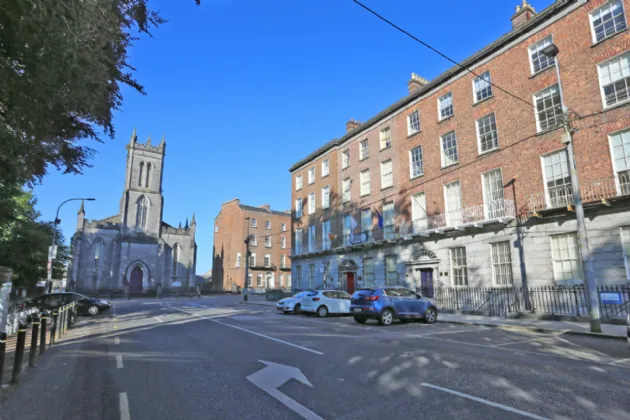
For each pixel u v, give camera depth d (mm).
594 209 15336
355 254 29250
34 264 26703
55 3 3627
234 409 5129
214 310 25109
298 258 37344
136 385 6348
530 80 18594
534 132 18141
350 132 31281
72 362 8234
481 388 5891
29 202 27047
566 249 16328
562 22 17578
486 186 20328
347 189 31641
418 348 9414
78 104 5414
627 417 4648
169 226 67812
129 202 61781
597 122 15852
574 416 4699
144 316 20469
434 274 22297
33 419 4832
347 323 16031
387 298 15219
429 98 24469
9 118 4641
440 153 23234
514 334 12148
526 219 17859
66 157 7395
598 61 16078
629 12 15281
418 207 24500
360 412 4934
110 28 4641
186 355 8859
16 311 14000
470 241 20422
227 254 68812
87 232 59062
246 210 66812
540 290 16797
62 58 4020
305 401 5406
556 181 17062
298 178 39031
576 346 9789
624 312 13930
